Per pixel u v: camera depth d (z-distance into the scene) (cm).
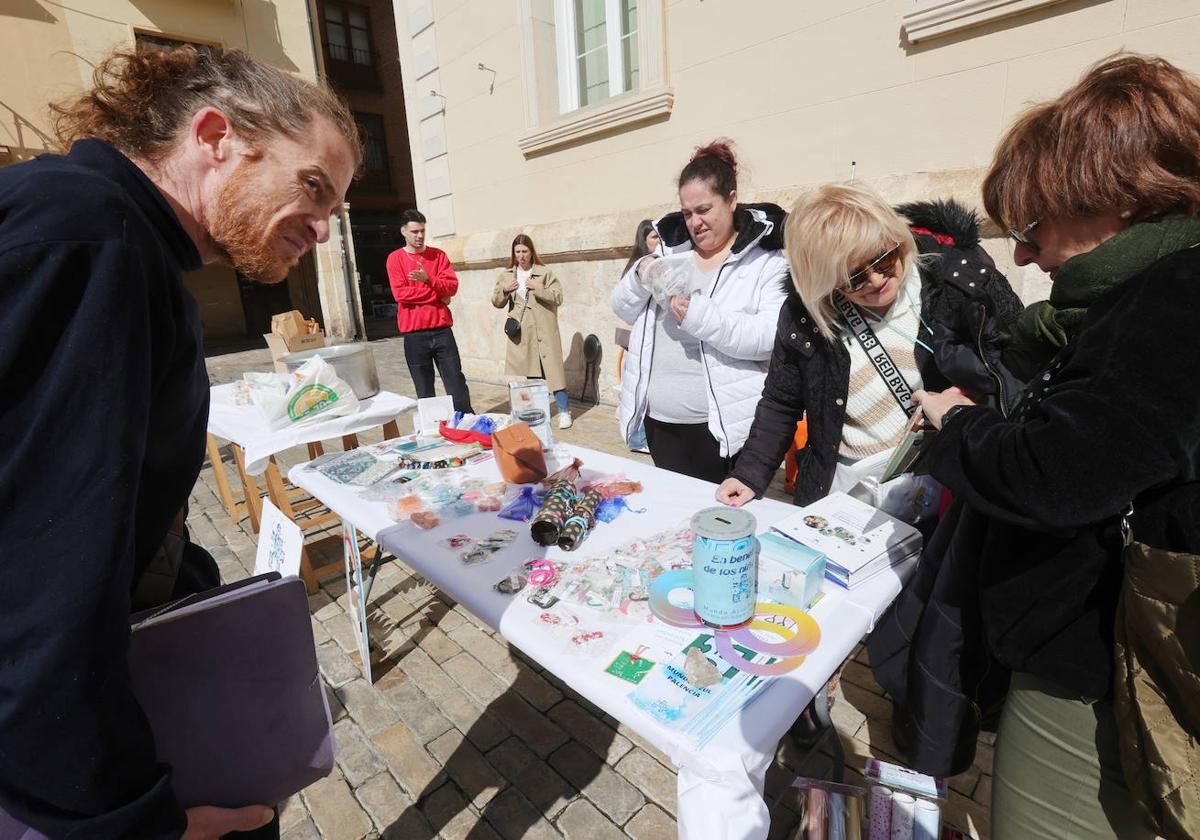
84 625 58
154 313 69
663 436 245
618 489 175
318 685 97
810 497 181
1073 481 76
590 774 182
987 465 87
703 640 105
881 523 135
